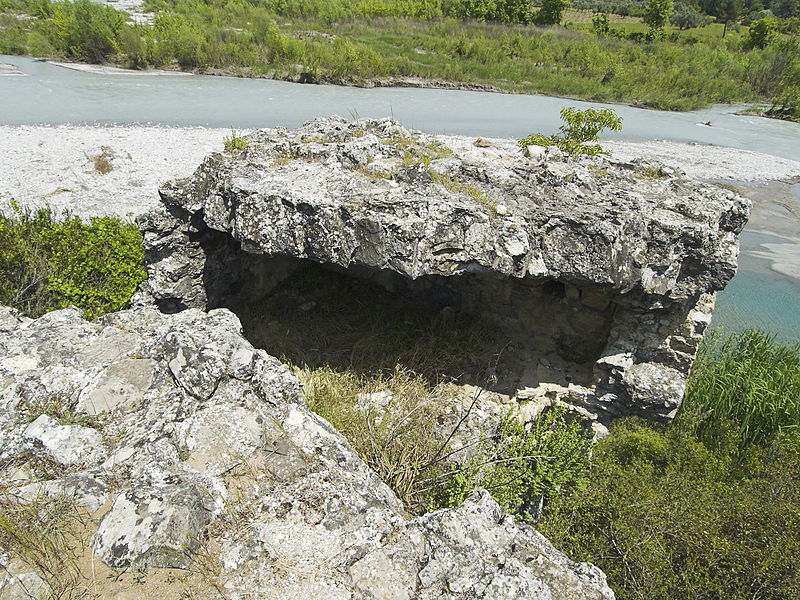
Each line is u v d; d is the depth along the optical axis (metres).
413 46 38.25
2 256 9.22
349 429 6.68
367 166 7.57
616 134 25.02
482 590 3.59
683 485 7.51
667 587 6.43
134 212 14.94
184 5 44.41
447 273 6.49
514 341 8.57
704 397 9.74
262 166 7.60
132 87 27.50
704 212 6.75
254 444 4.42
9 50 33.47
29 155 17.59
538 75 34.44
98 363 5.17
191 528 3.76
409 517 4.51
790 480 7.88
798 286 14.75
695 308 7.28
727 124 29.08
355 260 6.54
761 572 6.45
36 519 3.85
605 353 7.50
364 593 3.56
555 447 7.00
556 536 6.74
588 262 6.48
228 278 8.90
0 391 4.96
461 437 7.01
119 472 4.19
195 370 4.75
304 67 31.31
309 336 8.70
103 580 3.52
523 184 7.29
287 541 3.80
